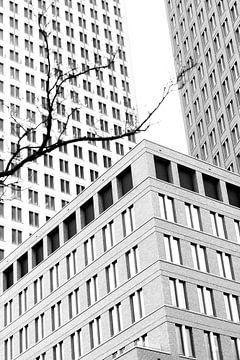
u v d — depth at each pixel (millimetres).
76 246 70062
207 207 66562
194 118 115500
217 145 107375
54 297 70625
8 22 125062
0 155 108562
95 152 122562
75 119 123125
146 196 63500
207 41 114375
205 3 116250
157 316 57281
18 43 123938
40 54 125062
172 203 64375
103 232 67250
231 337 59781
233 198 70375
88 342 64188
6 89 117812
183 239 62531
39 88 120750
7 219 106250
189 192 66125
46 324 70562
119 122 129375
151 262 60219
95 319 64250
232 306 62156
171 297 58312
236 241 66688
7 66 120438
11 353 74000
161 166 66750
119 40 139750
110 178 68625
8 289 77938
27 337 72625
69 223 73125
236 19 106625
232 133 103688
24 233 106688
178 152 68000
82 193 71750
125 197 65875
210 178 69500
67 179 116438
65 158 118125
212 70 111688
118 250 64375
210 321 59219
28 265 76438
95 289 65875
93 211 70312
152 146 66500
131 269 62375
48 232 74688
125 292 61750
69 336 66750
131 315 60312
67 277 70000
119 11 143500
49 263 73062
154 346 56375
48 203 111938
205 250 63719
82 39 134000
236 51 105312
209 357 57250
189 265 61438
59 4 134500
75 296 68125
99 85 130875
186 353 56062
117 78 134250
